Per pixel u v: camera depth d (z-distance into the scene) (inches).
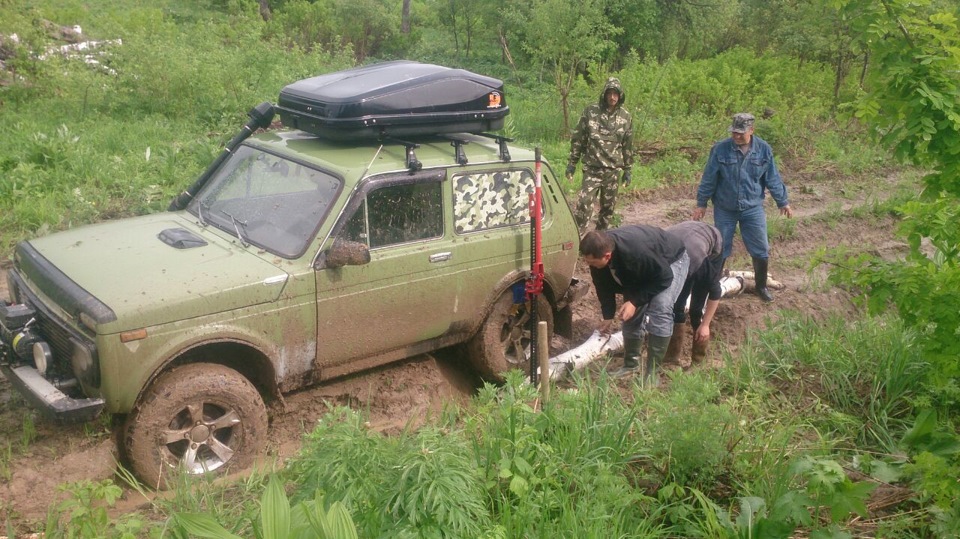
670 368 264.1
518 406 179.6
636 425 201.2
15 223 350.6
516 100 664.4
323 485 145.3
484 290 234.5
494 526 150.2
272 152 226.1
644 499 176.2
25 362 193.3
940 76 163.9
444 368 255.6
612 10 816.3
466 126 227.9
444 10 941.2
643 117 563.2
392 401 233.0
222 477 189.8
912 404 220.7
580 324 298.7
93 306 174.4
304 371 207.0
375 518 138.9
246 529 157.3
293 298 197.2
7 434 197.5
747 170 301.9
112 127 486.9
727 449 190.7
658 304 237.6
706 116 623.8
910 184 503.2
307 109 221.3
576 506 165.9
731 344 285.4
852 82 719.1
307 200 209.2
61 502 170.4
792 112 615.8
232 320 188.7
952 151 163.0
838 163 544.1
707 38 912.9
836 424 216.7
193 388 185.2
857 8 170.7
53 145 410.9
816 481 156.8
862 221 434.0
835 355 251.6
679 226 255.0
